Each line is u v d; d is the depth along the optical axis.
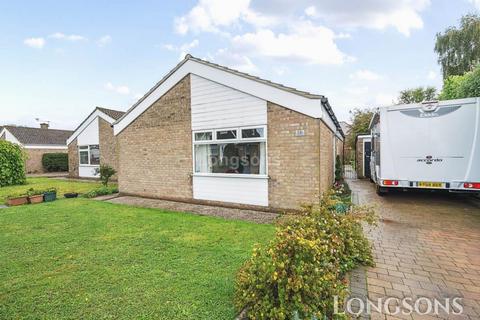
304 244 2.48
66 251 4.48
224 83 7.97
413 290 3.14
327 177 8.88
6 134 26.47
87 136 18.16
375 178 10.42
